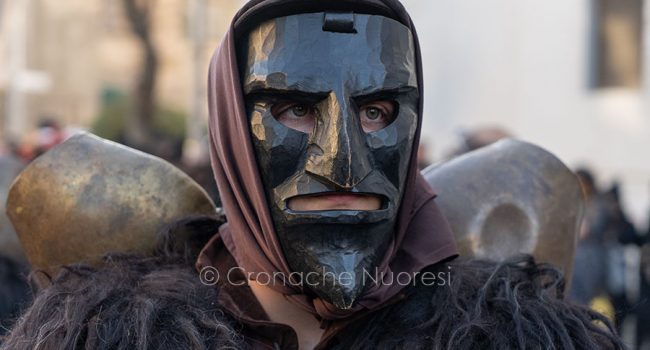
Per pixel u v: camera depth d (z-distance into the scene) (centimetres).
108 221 250
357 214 197
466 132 574
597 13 974
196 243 243
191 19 1872
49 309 219
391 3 214
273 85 204
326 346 216
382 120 211
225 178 223
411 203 216
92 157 257
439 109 1130
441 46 1128
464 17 1098
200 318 211
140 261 236
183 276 223
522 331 210
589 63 981
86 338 210
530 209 262
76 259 253
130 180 253
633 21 952
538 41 1023
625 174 938
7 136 986
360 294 200
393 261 218
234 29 213
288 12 210
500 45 1056
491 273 228
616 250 554
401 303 217
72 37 2717
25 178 257
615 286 545
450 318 213
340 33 207
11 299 358
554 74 1008
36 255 260
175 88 2403
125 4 1489
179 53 2258
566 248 270
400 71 208
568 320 217
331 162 196
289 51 205
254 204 211
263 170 207
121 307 212
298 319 221
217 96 221
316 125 202
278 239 207
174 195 253
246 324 217
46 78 2381
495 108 1060
